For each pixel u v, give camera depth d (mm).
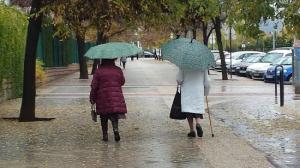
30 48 13883
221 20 31844
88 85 27906
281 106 16844
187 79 10930
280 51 34875
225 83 28938
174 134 11570
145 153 9484
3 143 10641
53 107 17000
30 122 13688
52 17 14609
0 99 18656
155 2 13188
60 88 25672
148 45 58281
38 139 11094
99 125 12977
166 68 51938
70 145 10359
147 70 47250
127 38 49281
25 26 20188
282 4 11930
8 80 19703
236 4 12586
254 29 12531
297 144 10242
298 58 21703
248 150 9688
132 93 22203
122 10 12477
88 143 10562
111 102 10484
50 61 32531
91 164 8625
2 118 14461
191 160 8852
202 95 11000
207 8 13320
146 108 16562
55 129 12445
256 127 12492
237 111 15727
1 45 17594
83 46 34406
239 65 37406
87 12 13211
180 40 10836
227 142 10531
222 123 13250
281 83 16969
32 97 13953
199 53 10492
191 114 10977
